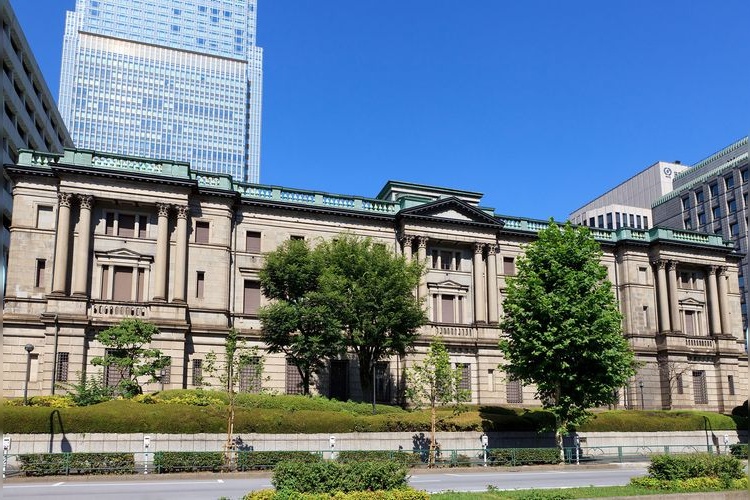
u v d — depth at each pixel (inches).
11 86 2903.5
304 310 1904.5
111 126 7391.7
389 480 776.3
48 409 1387.8
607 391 1657.2
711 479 906.7
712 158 5083.7
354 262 2010.3
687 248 2802.7
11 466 1280.8
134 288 2028.8
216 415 1508.4
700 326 2807.6
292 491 726.5
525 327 1668.3
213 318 2092.8
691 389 2669.8
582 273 1667.1
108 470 1213.7
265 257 2105.1
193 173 2202.3
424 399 2129.7
